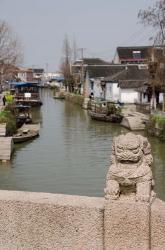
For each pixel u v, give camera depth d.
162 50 44.56
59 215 5.54
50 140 36.53
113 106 51.78
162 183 21.78
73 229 5.51
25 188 21.20
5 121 33.78
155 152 30.73
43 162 27.27
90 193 20.30
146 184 5.26
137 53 97.94
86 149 32.25
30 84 69.00
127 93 63.09
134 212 5.17
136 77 64.25
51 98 98.50
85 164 26.67
